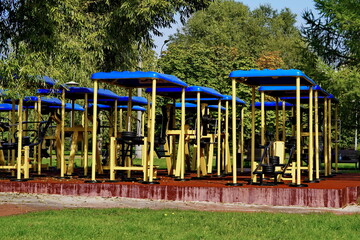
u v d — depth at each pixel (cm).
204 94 1473
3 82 1362
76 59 1838
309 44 2542
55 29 1561
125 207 998
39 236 700
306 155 1463
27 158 1280
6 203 1053
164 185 1105
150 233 732
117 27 2059
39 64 1340
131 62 2202
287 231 759
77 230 743
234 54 3700
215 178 1372
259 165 1145
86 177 1345
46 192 1179
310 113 1247
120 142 1253
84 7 2039
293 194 1035
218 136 1473
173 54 3497
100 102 1658
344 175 1612
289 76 1094
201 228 772
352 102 2284
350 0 2341
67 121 3034
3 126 1454
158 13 1977
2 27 1530
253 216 878
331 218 869
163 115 1344
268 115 3055
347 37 2423
